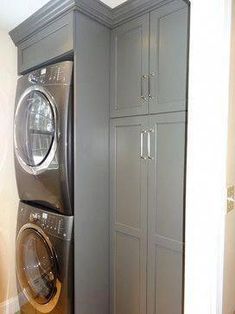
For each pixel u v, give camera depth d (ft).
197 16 2.85
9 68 5.65
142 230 4.91
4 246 5.83
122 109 5.13
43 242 4.91
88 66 4.73
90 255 4.96
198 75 2.86
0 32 5.48
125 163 5.15
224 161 3.14
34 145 4.99
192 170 2.96
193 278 3.05
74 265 4.63
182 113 4.20
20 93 5.29
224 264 3.76
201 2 2.81
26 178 5.17
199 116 2.87
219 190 3.03
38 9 4.75
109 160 5.34
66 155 4.41
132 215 5.07
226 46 3.03
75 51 4.45
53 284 4.75
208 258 2.97
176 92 4.28
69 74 4.44
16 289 5.82
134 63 4.90
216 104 2.87
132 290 5.13
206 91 2.82
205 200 2.90
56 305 4.69
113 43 5.22
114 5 4.97
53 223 4.74
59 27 4.65
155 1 4.44
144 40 4.72
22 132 5.25
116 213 5.34
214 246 3.01
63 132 4.39
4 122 5.60
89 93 4.78
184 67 4.15
